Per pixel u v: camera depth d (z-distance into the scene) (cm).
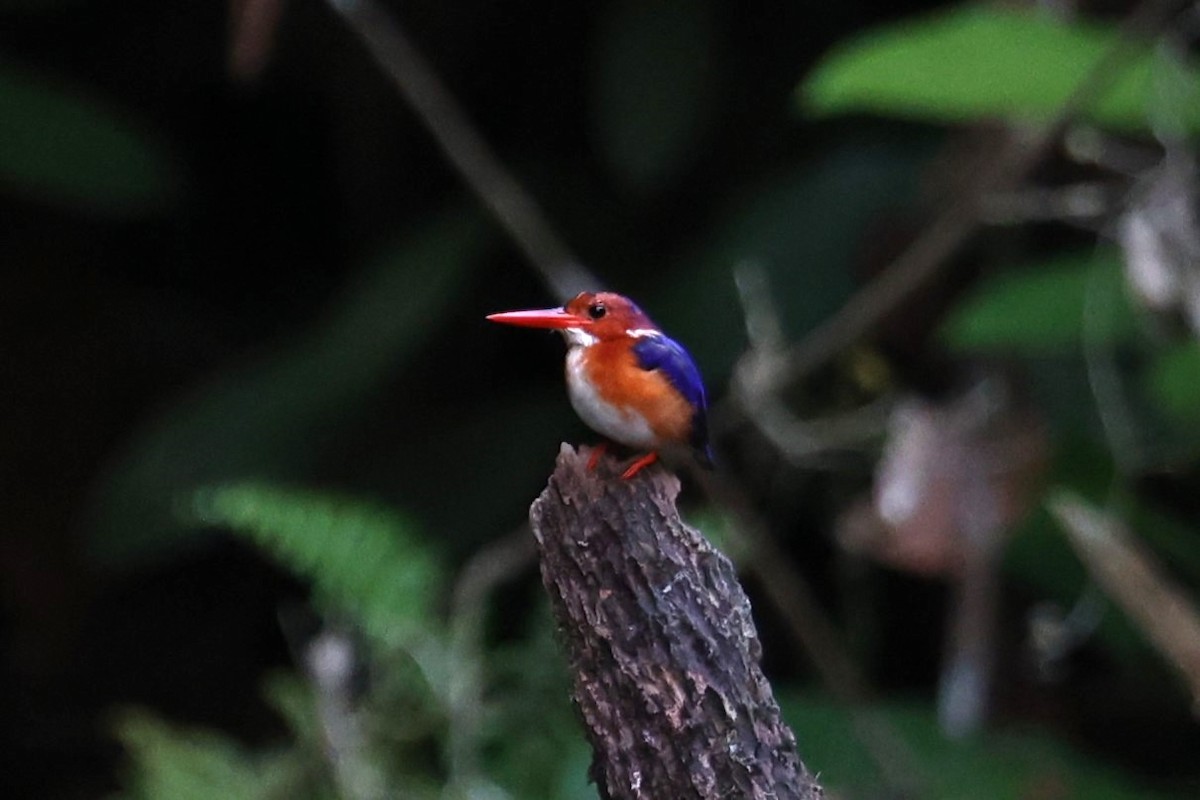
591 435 964
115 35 1213
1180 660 675
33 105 958
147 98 1233
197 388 1046
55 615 1125
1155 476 898
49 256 1213
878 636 1009
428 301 930
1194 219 687
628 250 1067
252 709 1103
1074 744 878
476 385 1108
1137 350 825
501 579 868
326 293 1221
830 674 789
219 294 1256
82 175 961
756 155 1082
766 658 984
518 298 1097
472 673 696
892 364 866
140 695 1122
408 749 726
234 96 1245
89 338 1174
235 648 1143
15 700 1122
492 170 785
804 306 887
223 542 1137
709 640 379
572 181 1097
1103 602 807
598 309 448
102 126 973
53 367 1157
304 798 697
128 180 974
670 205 1082
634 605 382
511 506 953
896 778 734
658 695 376
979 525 735
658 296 956
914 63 596
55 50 1211
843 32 1080
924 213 846
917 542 734
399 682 699
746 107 1084
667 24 959
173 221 1249
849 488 914
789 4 1083
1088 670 970
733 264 909
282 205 1280
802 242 910
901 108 674
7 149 949
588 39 1153
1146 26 589
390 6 1132
